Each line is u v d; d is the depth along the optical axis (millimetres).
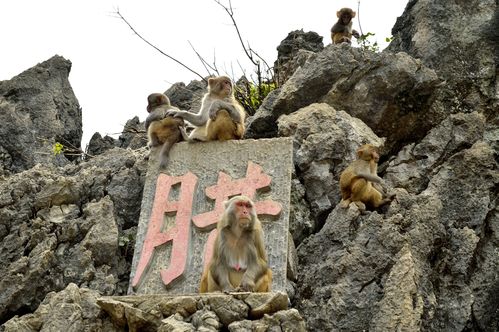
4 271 13352
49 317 11703
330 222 13203
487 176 13781
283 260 12203
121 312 11023
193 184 13375
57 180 14258
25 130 17734
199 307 10664
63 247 13523
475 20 16562
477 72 15953
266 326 10227
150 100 14656
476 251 12984
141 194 14398
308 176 13977
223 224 11281
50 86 19094
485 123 15195
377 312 11852
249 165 13297
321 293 12367
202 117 14023
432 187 13789
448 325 12156
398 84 15055
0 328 12211
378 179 13352
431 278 12539
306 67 15508
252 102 17469
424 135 15250
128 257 13633
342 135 14266
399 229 12812
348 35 18734
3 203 14102
